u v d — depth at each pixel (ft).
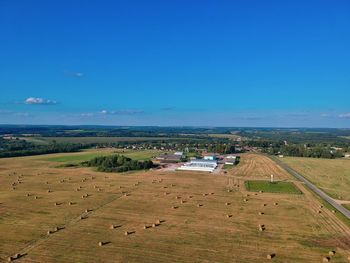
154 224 225.56
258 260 171.94
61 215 244.83
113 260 169.68
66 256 173.78
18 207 265.95
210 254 178.29
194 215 249.75
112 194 318.04
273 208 272.72
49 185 361.30
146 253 178.60
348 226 226.58
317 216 249.75
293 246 190.39
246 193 331.57
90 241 194.39
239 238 202.28
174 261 169.27
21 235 202.18
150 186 360.89
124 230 213.66
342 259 174.29
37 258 171.22
